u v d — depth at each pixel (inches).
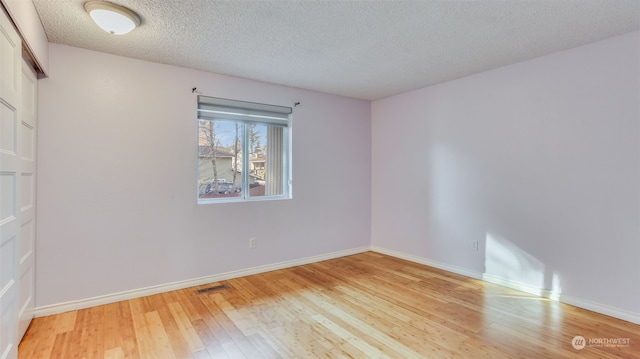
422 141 163.6
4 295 65.1
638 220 98.6
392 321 100.6
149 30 96.3
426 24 93.6
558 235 116.0
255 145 153.8
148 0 79.8
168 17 88.5
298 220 162.4
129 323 98.8
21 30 72.6
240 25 93.7
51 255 104.5
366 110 189.9
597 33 100.0
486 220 137.7
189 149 130.3
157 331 94.0
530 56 119.3
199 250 133.3
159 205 124.0
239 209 143.9
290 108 159.0
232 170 147.3
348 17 89.4
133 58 118.4
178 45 107.4
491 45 109.0
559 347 85.2
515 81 127.2
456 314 105.4
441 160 154.9
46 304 103.8
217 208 137.7
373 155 191.0
